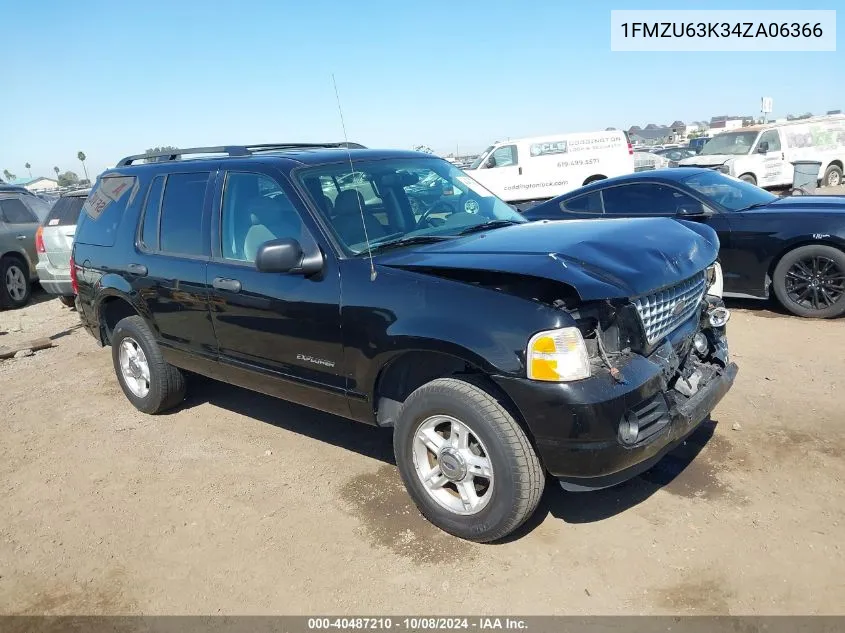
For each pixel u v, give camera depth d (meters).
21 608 3.18
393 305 3.30
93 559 3.52
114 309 5.50
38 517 3.98
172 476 4.35
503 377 2.95
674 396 3.26
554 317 2.90
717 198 7.33
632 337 3.06
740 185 7.73
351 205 3.89
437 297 3.17
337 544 3.47
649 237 3.53
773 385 5.02
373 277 3.42
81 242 5.54
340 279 3.54
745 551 3.13
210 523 3.76
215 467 4.43
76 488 4.29
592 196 8.06
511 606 2.92
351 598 3.06
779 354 5.71
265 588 3.17
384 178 4.22
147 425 5.23
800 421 4.39
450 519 3.35
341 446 4.62
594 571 3.09
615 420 2.88
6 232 10.74
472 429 3.13
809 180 14.64
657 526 3.38
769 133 18.47
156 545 3.60
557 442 2.91
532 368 2.88
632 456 2.97
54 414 5.63
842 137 19.61
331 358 3.65
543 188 17.50
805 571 2.97
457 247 3.53
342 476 4.18
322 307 3.61
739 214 7.03
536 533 3.41
